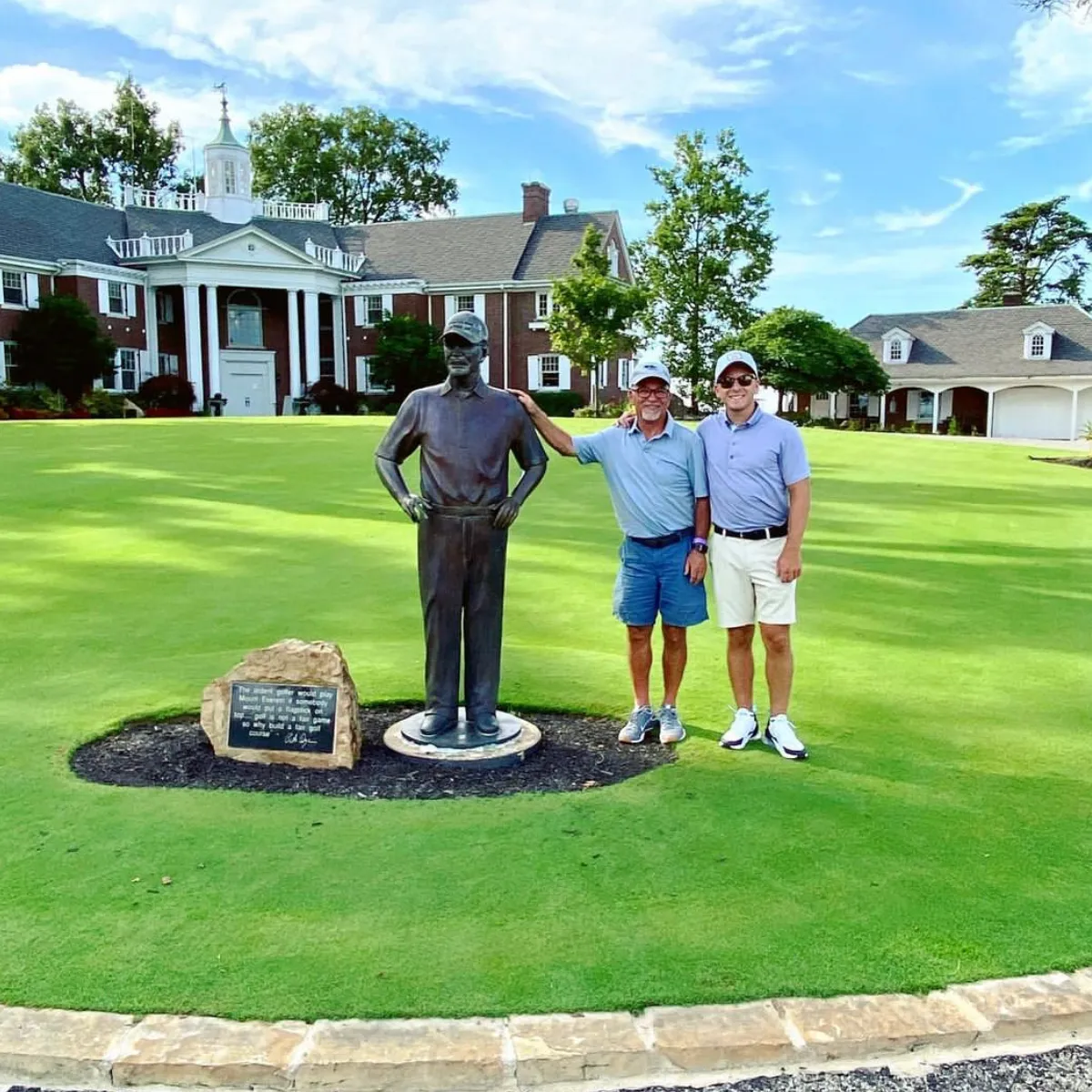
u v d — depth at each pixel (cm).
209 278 4156
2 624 707
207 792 422
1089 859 363
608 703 546
